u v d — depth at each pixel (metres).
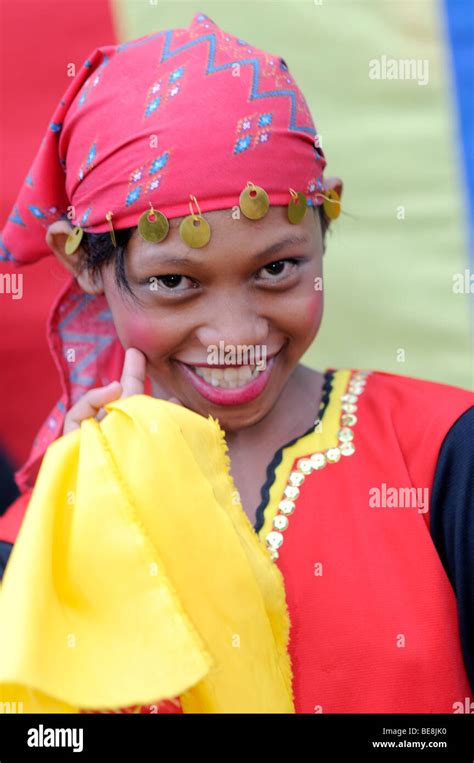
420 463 1.40
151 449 1.25
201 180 1.28
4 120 2.54
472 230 2.69
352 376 1.56
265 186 1.30
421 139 2.66
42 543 1.18
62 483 1.25
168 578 1.16
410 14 2.61
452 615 1.33
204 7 2.58
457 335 2.72
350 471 1.42
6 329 2.63
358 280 2.71
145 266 1.32
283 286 1.33
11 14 2.53
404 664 1.30
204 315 1.33
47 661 1.11
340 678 1.30
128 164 1.32
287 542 1.37
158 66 1.35
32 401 2.68
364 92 2.64
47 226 1.55
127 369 1.39
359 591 1.33
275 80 1.36
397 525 1.37
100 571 1.18
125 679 1.13
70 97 1.44
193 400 1.42
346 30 2.62
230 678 1.20
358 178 2.67
